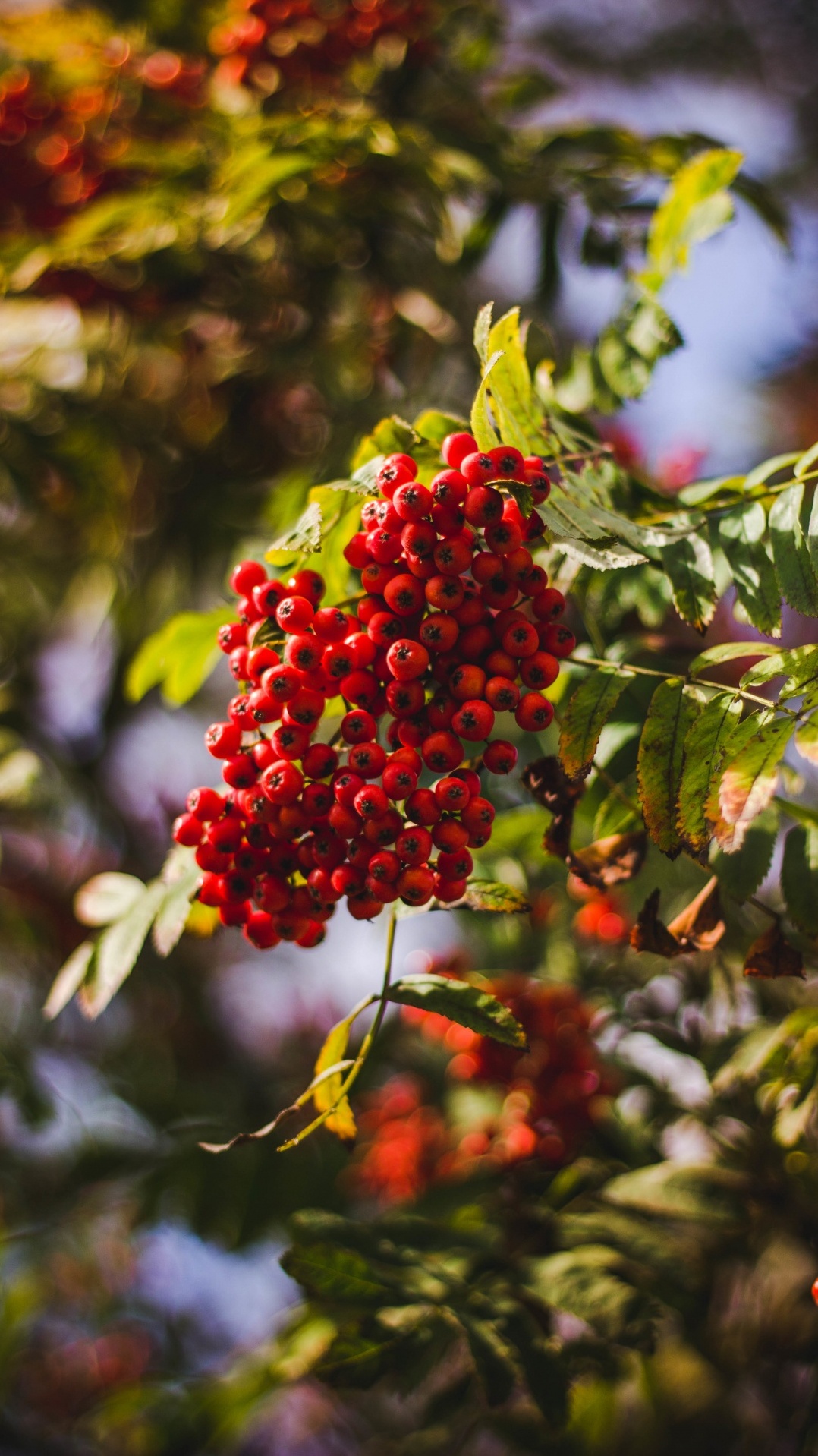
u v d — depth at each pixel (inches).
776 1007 118.5
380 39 130.8
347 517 78.5
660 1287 102.0
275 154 113.0
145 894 84.0
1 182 141.7
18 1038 163.6
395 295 148.2
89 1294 200.4
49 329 163.3
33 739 167.5
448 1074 140.9
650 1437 123.4
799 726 63.5
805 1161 109.3
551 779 78.5
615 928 126.4
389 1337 85.9
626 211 130.6
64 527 185.2
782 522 73.2
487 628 64.7
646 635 100.6
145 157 127.2
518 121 159.5
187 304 151.9
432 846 65.5
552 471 85.7
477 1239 102.8
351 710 73.7
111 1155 154.4
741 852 77.3
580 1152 116.0
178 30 150.9
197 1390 134.0
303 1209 134.2
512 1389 83.7
